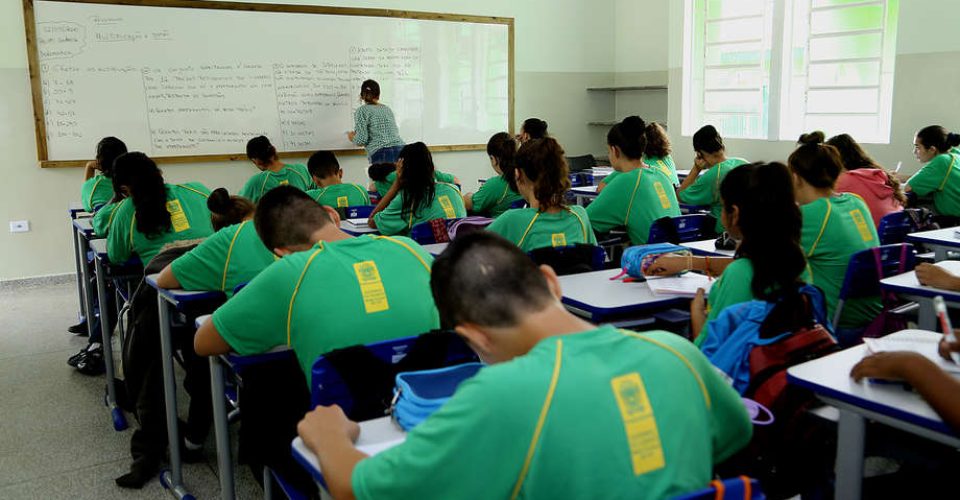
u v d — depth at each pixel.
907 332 1.70
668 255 2.42
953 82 5.36
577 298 2.22
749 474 1.49
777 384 1.55
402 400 1.27
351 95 6.74
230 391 2.54
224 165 6.33
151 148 6.01
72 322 4.77
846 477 1.44
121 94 5.85
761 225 1.73
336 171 4.84
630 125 3.62
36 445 2.98
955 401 1.24
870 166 4.02
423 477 0.91
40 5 5.51
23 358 4.07
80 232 4.02
